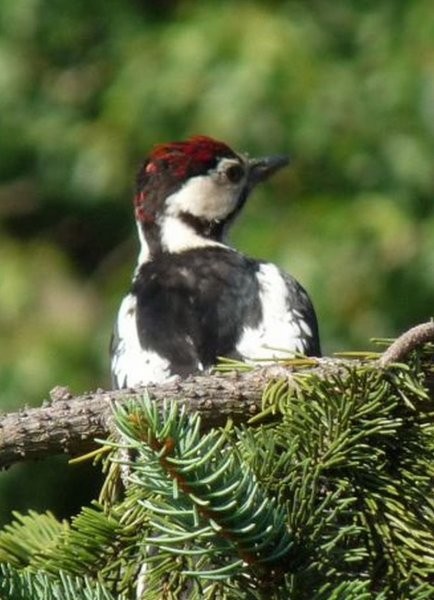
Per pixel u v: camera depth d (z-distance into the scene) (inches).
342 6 665.0
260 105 634.2
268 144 637.3
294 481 206.5
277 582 196.4
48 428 222.8
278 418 226.8
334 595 191.0
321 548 199.5
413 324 608.4
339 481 212.8
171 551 189.6
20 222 697.6
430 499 215.0
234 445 210.1
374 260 605.9
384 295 604.7
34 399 597.0
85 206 692.7
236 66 637.3
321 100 639.8
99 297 657.0
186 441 185.0
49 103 693.9
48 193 693.9
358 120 641.6
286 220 615.5
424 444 218.8
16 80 691.4
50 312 634.2
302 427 215.0
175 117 649.6
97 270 680.4
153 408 186.2
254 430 222.4
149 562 209.8
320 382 219.3
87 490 617.9
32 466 614.9
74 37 699.4
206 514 187.8
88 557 214.8
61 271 661.3
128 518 213.6
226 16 650.2
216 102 635.5
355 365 221.1
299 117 636.1
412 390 217.2
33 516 239.8
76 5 697.6
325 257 601.0
